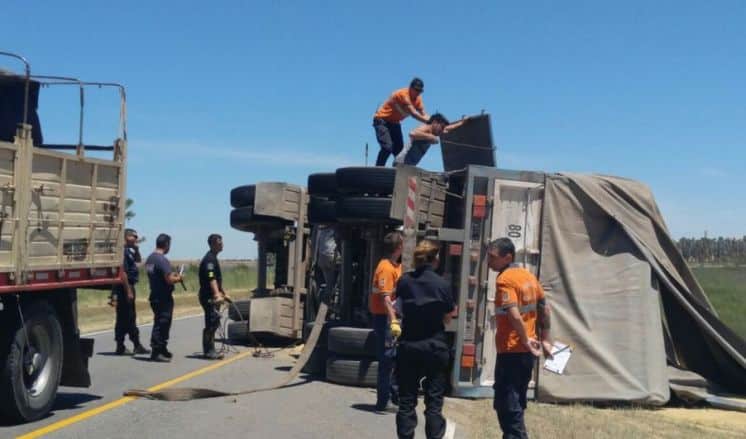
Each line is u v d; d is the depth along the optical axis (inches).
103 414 375.6
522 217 474.3
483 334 463.8
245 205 668.1
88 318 900.6
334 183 537.0
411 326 309.7
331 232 612.7
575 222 480.1
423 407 433.1
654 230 495.5
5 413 345.4
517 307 300.4
